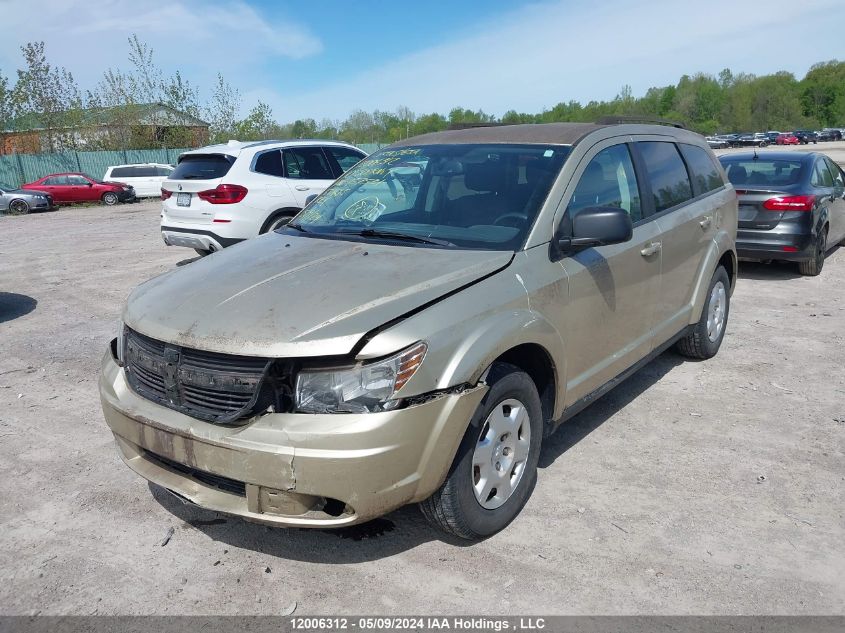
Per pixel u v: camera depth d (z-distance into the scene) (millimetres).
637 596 2855
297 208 9562
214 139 42250
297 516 2723
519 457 3348
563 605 2812
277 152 9562
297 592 2928
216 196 8992
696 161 5367
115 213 24016
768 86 124000
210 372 2797
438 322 2848
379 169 4355
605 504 3553
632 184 4352
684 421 4543
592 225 3389
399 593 2906
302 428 2633
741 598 2834
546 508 3521
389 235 3693
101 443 4383
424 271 3133
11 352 6305
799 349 5953
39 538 3344
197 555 3197
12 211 25047
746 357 5766
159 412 2971
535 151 3936
